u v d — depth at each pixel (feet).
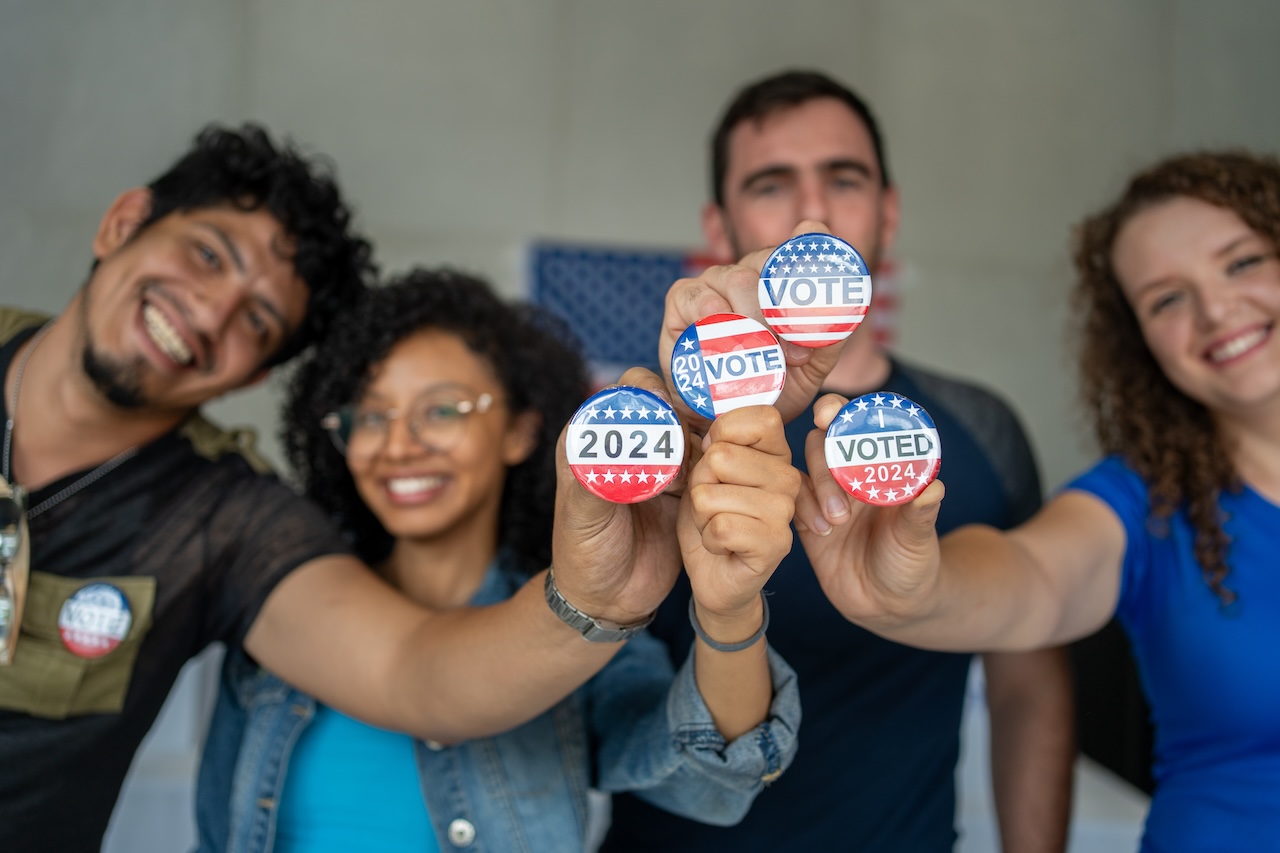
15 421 4.25
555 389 5.04
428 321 4.63
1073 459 12.27
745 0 12.19
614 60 12.12
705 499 2.35
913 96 12.30
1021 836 5.14
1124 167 12.35
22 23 11.33
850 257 2.65
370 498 4.54
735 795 3.44
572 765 4.09
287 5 11.78
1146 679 4.43
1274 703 3.94
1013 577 3.55
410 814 4.02
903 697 4.65
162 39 11.59
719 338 2.60
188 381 4.35
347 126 11.84
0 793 3.70
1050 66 12.39
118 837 7.77
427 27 11.95
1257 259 4.15
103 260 4.44
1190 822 4.03
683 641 4.60
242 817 4.02
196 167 4.58
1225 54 12.36
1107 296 4.84
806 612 4.54
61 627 3.92
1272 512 4.20
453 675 3.34
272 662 4.12
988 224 12.32
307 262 4.67
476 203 11.96
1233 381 4.18
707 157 12.18
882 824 4.51
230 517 4.34
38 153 11.36
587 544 2.62
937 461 2.63
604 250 11.96
